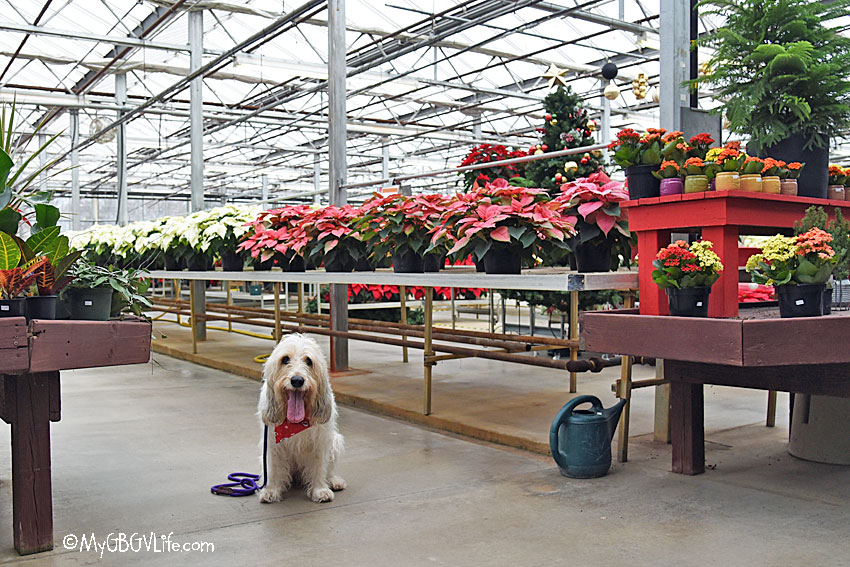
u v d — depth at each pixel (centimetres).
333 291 668
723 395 562
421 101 1686
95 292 277
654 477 345
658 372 412
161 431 455
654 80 1444
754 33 359
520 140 2123
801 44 331
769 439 418
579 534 271
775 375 306
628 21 1157
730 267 300
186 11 1054
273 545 263
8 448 412
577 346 527
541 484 336
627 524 282
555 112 677
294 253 629
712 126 427
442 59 1288
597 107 1529
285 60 1275
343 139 663
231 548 260
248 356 787
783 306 278
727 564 242
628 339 302
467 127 2014
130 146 2158
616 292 677
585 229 417
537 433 416
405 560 248
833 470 354
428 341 477
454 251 411
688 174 313
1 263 246
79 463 378
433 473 357
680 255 286
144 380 672
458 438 434
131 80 1553
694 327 275
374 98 1711
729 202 293
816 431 369
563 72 677
